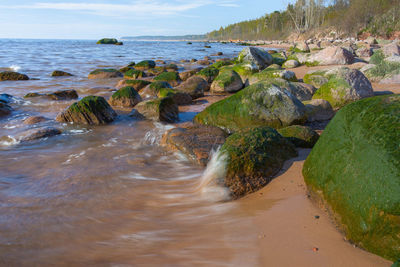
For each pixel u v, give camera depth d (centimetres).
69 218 302
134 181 400
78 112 694
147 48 5122
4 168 446
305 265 209
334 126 295
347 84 742
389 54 1304
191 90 1012
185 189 373
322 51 1620
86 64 2145
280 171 374
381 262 204
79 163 467
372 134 239
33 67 1864
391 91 868
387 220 203
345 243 229
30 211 316
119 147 546
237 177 347
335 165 267
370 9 5897
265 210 295
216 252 237
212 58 2953
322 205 276
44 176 415
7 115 771
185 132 536
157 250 246
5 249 250
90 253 246
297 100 609
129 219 301
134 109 764
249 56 1691
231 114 605
